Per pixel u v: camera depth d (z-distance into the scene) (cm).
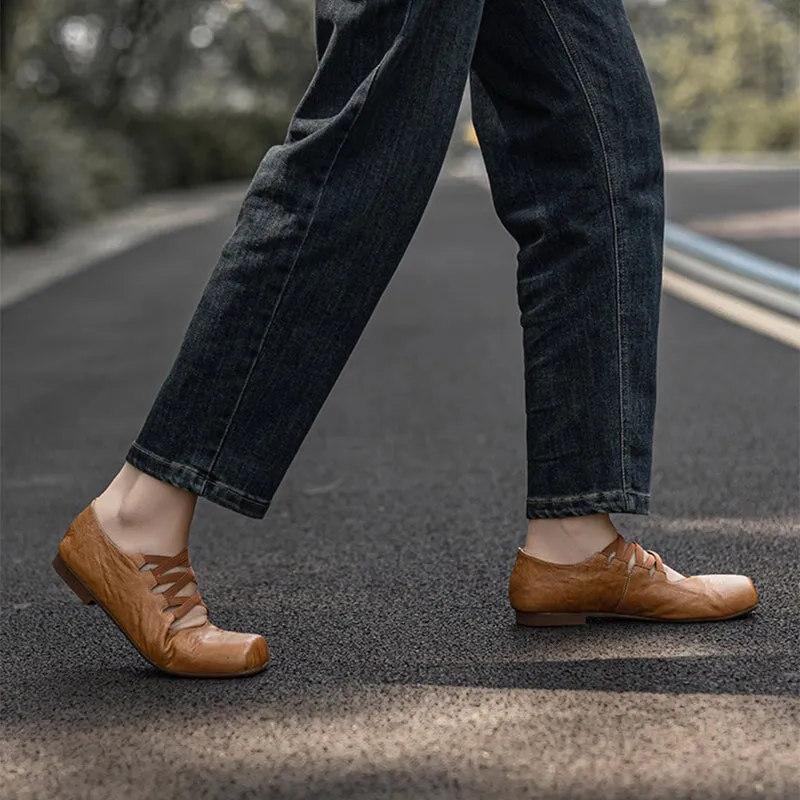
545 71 197
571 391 202
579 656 192
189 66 3180
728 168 2283
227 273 181
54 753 162
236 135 2669
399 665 191
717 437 381
